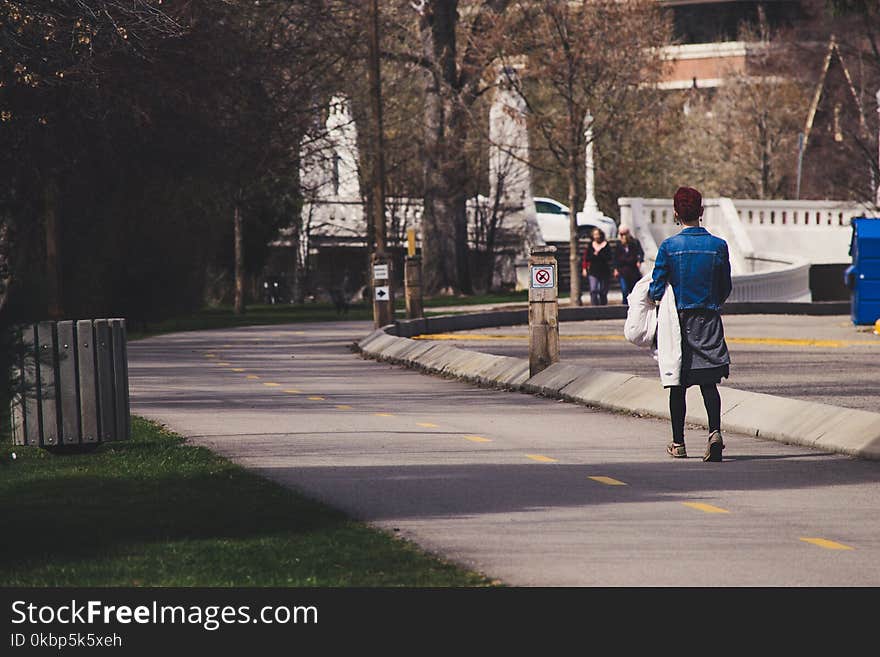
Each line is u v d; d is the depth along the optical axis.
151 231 110.56
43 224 86.00
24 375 27.30
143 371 73.31
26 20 52.94
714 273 39.41
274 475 36.44
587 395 55.62
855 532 29.19
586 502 32.59
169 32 63.81
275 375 70.81
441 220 188.75
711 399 39.38
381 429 46.75
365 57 119.75
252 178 106.19
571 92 148.00
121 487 33.81
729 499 33.09
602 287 130.88
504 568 25.48
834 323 115.69
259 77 94.69
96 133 76.31
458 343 94.81
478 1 165.25
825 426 42.69
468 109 176.62
